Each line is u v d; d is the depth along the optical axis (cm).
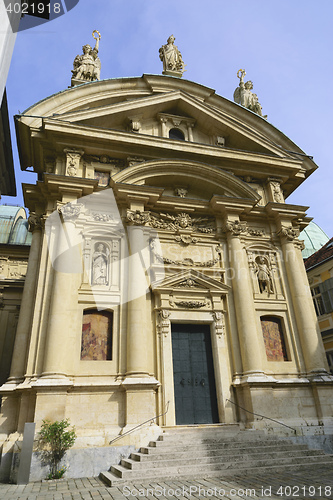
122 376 1260
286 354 1516
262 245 1680
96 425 1162
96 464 1078
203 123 1831
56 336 1210
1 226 2861
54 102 1584
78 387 1189
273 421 1292
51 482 977
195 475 923
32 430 1016
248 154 1761
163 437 1124
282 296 1611
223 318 1478
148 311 1414
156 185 1680
